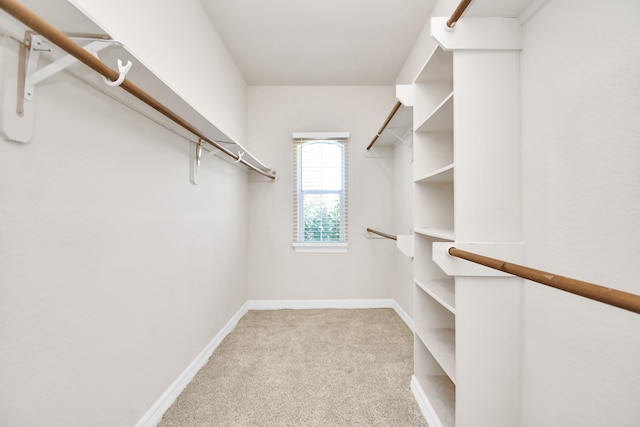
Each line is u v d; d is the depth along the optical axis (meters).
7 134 0.74
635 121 0.76
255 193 3.33
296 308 3.30
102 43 0.86
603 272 0.85
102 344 1.09
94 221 1.05
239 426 1.44
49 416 0.87
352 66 2.96
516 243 1.18
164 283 1.54
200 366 1.97
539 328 1.09
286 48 2.65
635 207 0.77
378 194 3.34
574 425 0.94
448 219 1.74
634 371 0.77
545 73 1.07
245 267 3.19
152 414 1.41
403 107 1.96
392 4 2.12
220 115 2.46
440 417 1.36
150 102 1.06
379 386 1.78
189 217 1.83
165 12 1.60
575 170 0.94
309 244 3.30
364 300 3.33
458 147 1.20
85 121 1.01
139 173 1.32
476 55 1.21
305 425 1.46
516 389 1.18
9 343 0.76
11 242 0.77
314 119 3.35
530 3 1.12
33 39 0.78
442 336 1.62
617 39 0.81
